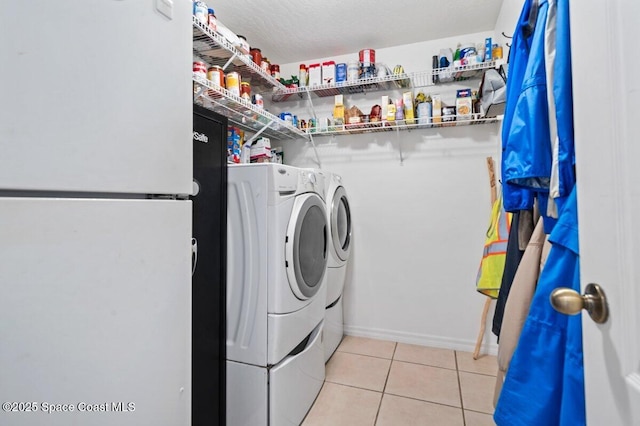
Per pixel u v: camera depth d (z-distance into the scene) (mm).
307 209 1519
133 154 529
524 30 917
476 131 2201
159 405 576
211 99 1671
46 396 400
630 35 389
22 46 377
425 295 2332
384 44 2342
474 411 1542
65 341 421
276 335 1292
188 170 667
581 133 508
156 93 578
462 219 2242
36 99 390
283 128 2328
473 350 2211
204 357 1129
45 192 408
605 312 433
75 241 437
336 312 2246
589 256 480
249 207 1353
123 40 509
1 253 364
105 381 472
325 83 2314
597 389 453
